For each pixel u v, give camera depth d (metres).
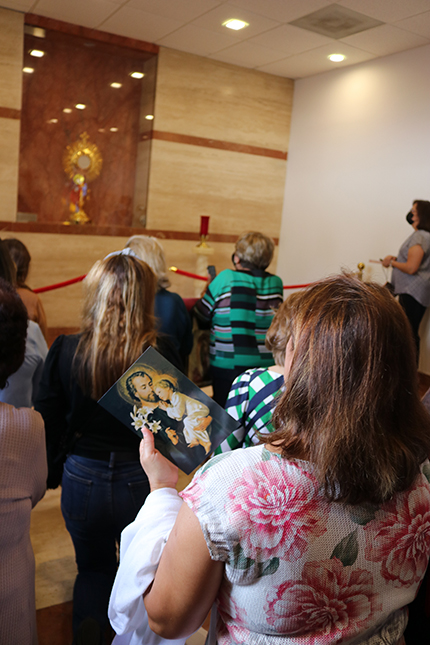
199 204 6.86
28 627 1.12
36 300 2.57
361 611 0.71
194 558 0.69
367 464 0.67
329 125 6.68
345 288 0.74
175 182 6.60
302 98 7.08
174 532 0.73
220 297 2.68
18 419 1.13
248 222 7.33
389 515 0.71
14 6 5.05
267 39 5.56
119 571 0.88
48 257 5.88
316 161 6.94
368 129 6.14
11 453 1.09
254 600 0.69
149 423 1.10
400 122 5.76
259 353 2.68
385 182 6.01
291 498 0.68
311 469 0.70
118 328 1.44
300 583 0.67
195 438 1.09
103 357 1.42
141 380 1.11
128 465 1.50
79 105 6.03
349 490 0.67
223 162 6.89
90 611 1.46
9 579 1.08
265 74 6.91
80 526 1.52
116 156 6.44
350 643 0.71
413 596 0.76
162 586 0.74
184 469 1.08
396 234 5.94
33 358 2.06
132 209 6.71
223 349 2.68
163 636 0.77
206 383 3.10
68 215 6.23
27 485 1.13
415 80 5.55
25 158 5.82
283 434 0.74
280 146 7.32
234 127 6.86
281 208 7.58
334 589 0.68
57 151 6.01
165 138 6.39
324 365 0.70
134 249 2.33
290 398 0.73
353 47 5.60
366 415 0.68
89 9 5.06
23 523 1.11
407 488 0.71
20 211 5.91
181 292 6.98
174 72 6.24
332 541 0.68
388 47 5.52
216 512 0.68
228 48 5.98
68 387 1.47
